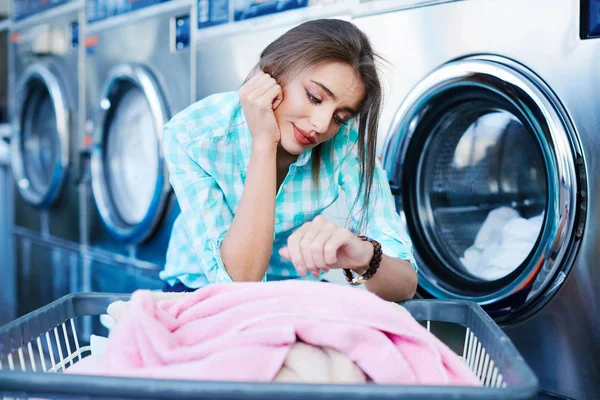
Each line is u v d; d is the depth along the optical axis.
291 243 0.88
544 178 1.54
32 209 3.16
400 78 1.60
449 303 0.92
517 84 1.35
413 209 1.66
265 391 0.53
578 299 1.31
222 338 0.67
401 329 0.71
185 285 1.40
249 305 0.74
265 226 1.13
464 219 1.71
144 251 2.39
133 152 2.66
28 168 3.23
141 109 2.54
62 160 2.84
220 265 1.16
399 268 1.14
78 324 2.48
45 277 3.07
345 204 1.66
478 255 1.65
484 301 1.45
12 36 3.28
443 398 0.53
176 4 2.19
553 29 1.32
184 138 1.26
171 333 0.74
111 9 2.53
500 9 1.40
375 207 1.32
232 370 0.62
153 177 2.53
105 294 0.92
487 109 1.55
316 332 0.69
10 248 3.39
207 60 2.08
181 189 1.25
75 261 2.84
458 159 1.68
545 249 1.33
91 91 2.68
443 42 1.51
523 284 1.37
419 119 1.58
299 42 1.14
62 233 2.92
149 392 0.54
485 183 1.70
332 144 1.36
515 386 0.54
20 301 3.32
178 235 1.42
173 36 2.21
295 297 0.75
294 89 1.14
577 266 1.31
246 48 1.93
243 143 1.28
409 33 1.57
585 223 1.29
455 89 1.52
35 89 3.13
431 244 1.65
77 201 2.80
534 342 1.39
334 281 1.71
